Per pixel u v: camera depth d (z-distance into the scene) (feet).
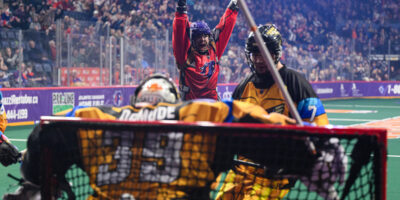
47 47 43.62
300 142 7.54
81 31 46.01
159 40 51.01
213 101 7.66
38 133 8.02
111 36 49.70
